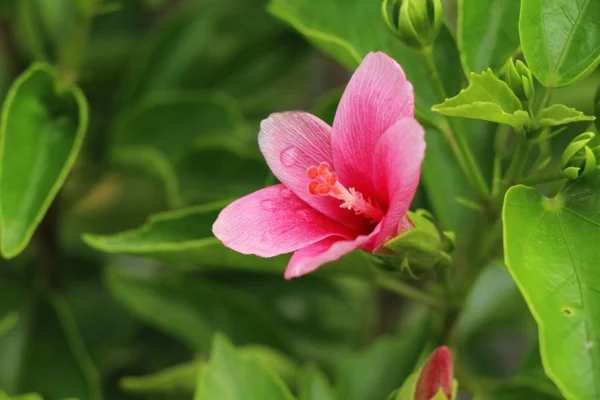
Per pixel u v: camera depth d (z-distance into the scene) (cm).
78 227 97
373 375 85
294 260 72
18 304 91
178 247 77
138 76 94
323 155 75
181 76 95
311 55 102
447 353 73
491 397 83
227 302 90
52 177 81
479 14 79
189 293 91
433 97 80
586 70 74
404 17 75
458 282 81
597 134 76
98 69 96
